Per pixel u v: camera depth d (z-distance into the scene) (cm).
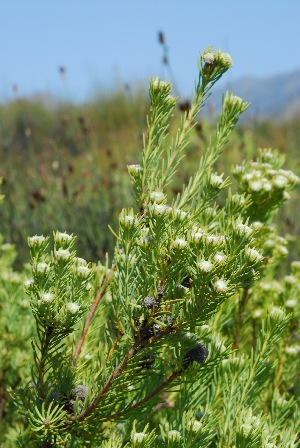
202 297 40
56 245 43
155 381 52
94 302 53
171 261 40
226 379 52
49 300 41
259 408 59
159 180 51
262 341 53
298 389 62
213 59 50
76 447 49
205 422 48
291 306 63
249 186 61
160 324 42
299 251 125
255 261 40
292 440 50
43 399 45
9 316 69
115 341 46
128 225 42
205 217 52
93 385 45
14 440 55
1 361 67
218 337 54
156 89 50
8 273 72
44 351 44
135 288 43
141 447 42
